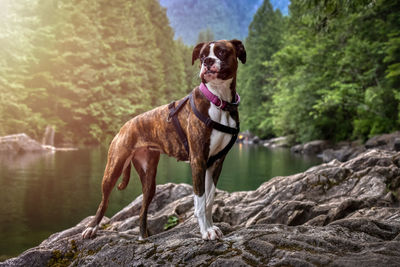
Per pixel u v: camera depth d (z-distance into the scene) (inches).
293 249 69.8
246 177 343.6
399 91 520.4
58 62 850.1
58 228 174.7
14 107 700.7
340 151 526.3
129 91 1146.0
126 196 257.3
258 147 919.0
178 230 101.0
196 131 82.1
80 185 287.9
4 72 685.9
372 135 554.3
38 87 827.4
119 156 104.7
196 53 90.0
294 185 159.5
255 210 147.1
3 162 430.0
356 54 563.5
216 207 147.6
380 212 116.2
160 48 1747.0
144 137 101.1
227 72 78.6
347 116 687.7
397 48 477.4
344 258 63.3
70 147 741.3
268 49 1305.4
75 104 903.7
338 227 87.7
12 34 689.0
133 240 90.4
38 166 401.4
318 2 294.5
